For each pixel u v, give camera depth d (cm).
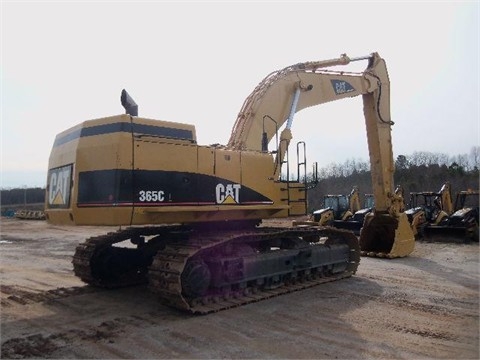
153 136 762
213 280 800
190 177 803
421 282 1032
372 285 996
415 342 611
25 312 775
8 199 9162
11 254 1653
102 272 962
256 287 880
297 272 980
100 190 723
